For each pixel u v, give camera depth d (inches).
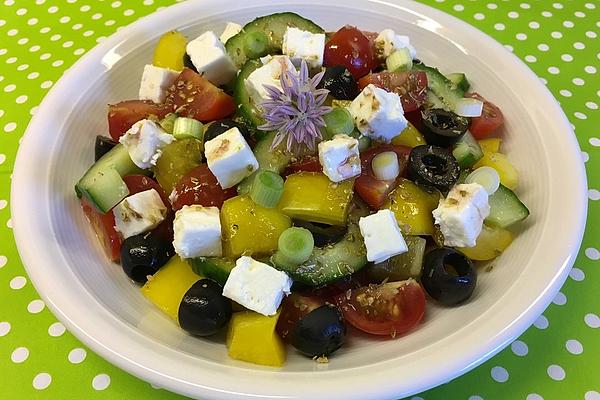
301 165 9.0
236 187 9.0
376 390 6.6
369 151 9.4
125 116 10.2
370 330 8.1
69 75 10.6
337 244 8.5
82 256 8.8
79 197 9.5
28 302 9.1
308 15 12.2
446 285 8.1
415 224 8.8
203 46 10.5
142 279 8.9
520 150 9.8
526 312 7.2
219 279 8.3
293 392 6.6
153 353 7.0
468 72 11.1
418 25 11.7
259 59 10.3
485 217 8.7
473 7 13.9
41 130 9.8
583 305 8.7
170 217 9.2
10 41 13.6
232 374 6.8
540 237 8.2
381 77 10.2
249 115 9.7
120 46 11.2
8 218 10.2
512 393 7.8
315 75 9.9
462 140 9.8
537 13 13.7
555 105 9.8
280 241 8.2
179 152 9.5
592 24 13.4
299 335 7.7
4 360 8.4
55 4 14.6
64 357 8.4
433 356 6.8
